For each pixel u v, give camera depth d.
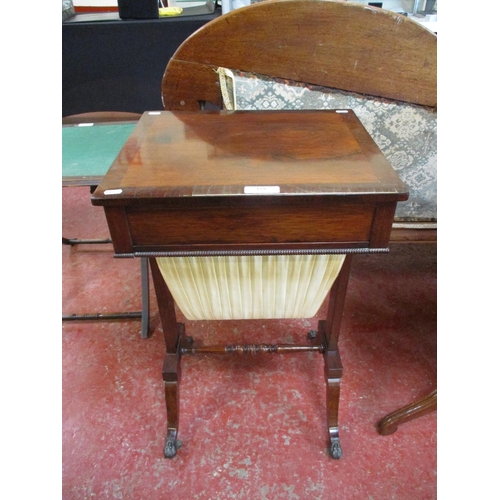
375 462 0.99
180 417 1.10
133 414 1.11
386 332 1.34
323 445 1.02
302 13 1.01
